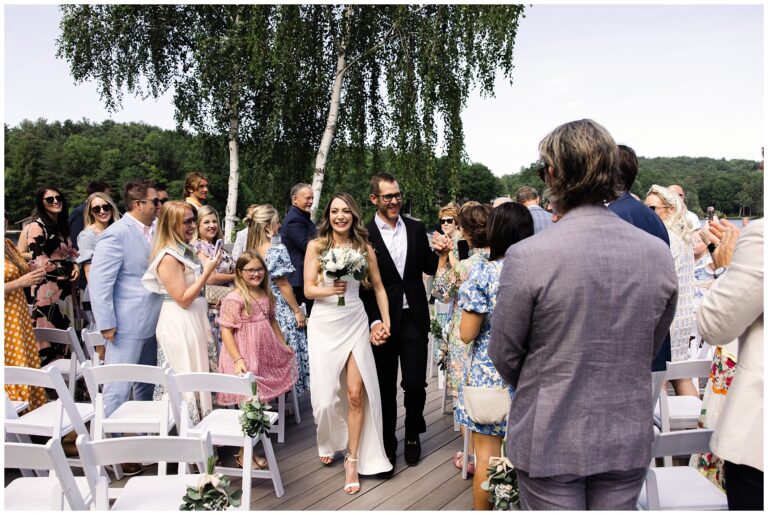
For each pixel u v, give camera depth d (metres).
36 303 4.39
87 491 2.29
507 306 1.46
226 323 3.41
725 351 2.53
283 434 3.79
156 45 12.41
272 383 3.57
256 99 12.55
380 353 3.40
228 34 11.59
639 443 1.42
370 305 3.45
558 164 1.47
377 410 3.20
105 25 12.31
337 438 3.41
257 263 3.46
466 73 9.91
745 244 1.45
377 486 3.13
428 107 10.07
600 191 1.46
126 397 3.35
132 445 1.86
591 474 1.40
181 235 3.39
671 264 1.45
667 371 2.48
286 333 4.29
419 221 3.52
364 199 16.03
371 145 12.23
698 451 1.70
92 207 4.84
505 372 1.56
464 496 3.00
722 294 1.48
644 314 1.40
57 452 1.79
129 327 3.44
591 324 1.38
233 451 3.70
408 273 3.39
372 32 10.68
